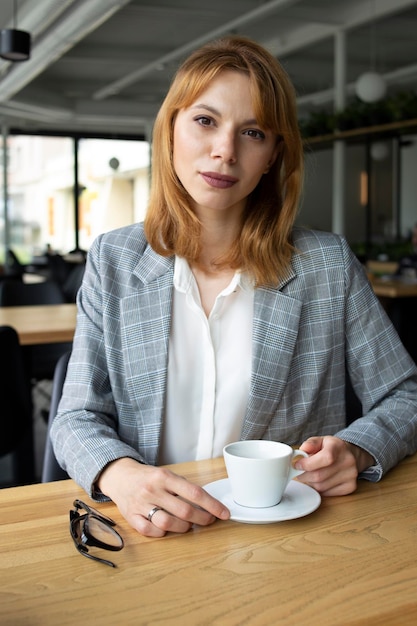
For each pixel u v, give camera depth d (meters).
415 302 5.37
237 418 1.28
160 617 0.67
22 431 2.23
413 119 7.51
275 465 0.90
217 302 1.25
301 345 1.29
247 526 0.90
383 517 0.92
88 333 1.27
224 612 0.68
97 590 0.73
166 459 1.28
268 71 1.16
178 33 9.48
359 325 1.31
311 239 1.34
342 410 1.36
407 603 0.70
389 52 10.66
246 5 8.26
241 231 1.28
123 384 1.25
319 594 0.71
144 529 0.87
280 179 1.30
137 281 1.28
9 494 1.02
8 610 0.69
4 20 8.15
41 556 0.81
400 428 1.17
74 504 0.94
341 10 8.48
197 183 1.17
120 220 14.05
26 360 2.91
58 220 13.81
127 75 11.42
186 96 1.15
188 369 1.26
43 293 3.89
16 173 13.50
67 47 8.08
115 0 6.27
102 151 13.97
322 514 0.94
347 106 8.82
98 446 1.05
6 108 11.76
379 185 14.78
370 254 9.58
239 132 1.15
